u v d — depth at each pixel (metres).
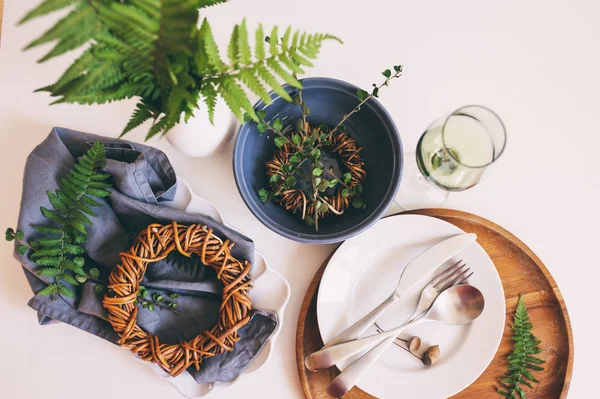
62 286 0.57
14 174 0.64
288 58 0.45
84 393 0.63
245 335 0.59
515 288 0.63
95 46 0.41
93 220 0.59
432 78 0.65
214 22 0.65
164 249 0.57
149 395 0.63
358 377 0.58
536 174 0.64
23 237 0.57
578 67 0.65
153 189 0.61
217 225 0.58
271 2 0.65
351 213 0.61
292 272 0.63
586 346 0.63
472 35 0.65
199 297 0.60
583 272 0.64
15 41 0.65
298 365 0.61
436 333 0.62
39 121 0.64
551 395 0.62
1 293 0.63
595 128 0.64
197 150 0.57
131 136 0.64
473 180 0.56
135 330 0.57
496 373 0.63
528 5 0.66
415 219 0.61
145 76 0.44
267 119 0.61
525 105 0.65
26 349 0.63
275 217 0.60
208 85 0.45
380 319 0.62
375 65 0.65
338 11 0.65
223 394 0.62
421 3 0.65
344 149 0.60
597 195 0.64
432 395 0.60
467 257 0.62
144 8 0.39
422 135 0.59
